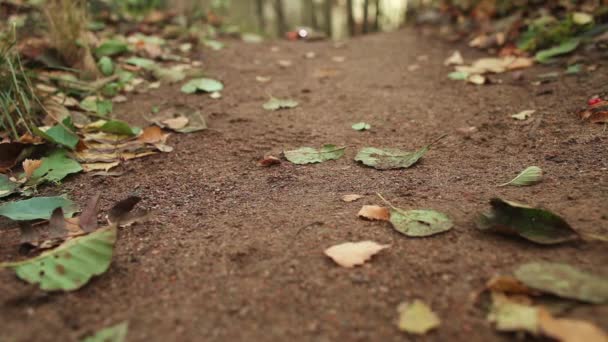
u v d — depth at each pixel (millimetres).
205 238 623
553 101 953
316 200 694
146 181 774
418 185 716
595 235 570
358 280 541
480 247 574
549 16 1317
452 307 505
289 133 925
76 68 1140
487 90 1067
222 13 2336
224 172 795
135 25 1593
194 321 508
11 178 772
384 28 2459
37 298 532
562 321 466
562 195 653
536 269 518
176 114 983
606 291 493
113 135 902
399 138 886
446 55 1416
